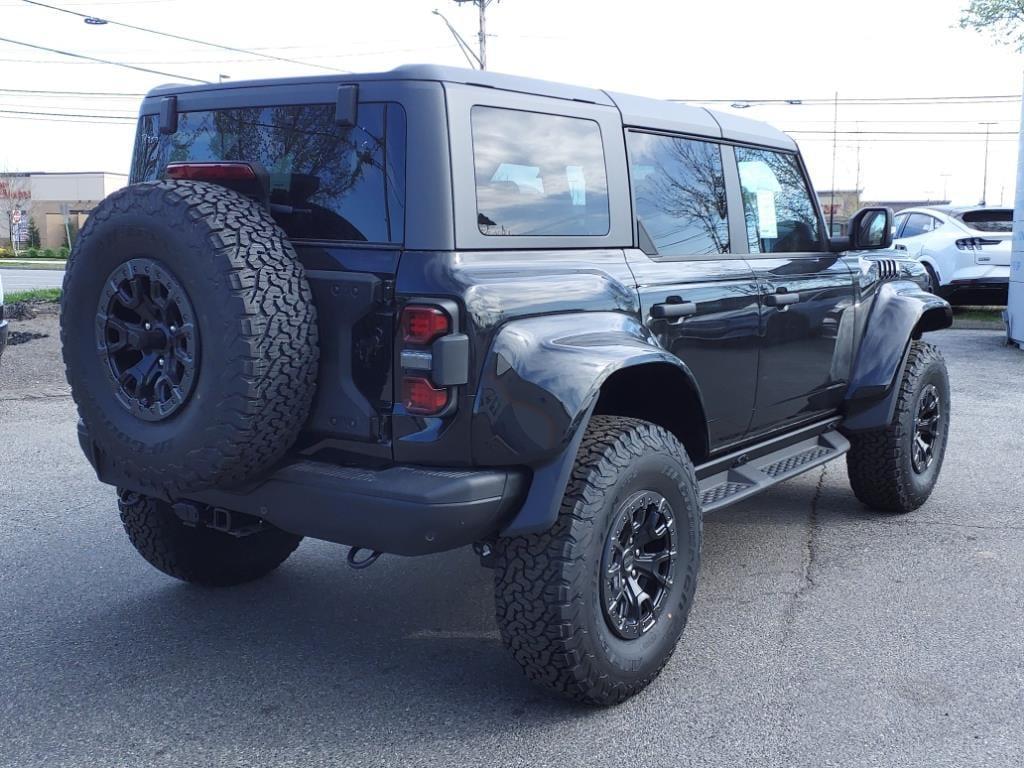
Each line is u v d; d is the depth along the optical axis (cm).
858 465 560
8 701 346
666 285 388
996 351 1289
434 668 374
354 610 432
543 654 321
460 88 321
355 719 333
